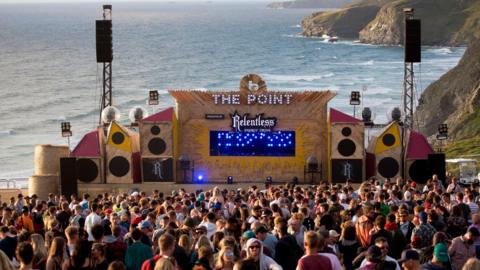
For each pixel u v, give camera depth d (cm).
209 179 4844
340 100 13950
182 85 17412
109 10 5066
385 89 15762
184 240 1783
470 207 2648
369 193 2775
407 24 4994
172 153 4741
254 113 4803
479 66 9444
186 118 4838
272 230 2200
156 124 4716
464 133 8475
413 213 2531
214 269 1638
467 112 8800
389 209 2445
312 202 2798
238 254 1762
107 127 4891
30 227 2538
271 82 17725
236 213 2595
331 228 2092
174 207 2584
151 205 2761
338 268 1559
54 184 4738
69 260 1681
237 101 4797
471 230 1897
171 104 13950
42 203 3038
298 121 4803
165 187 4744
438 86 9875
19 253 1539
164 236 1571
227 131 4819
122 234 2139
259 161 4828
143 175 4756
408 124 5028
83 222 2520
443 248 1706
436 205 2472
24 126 11944
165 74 19412
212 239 2045
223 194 3253
